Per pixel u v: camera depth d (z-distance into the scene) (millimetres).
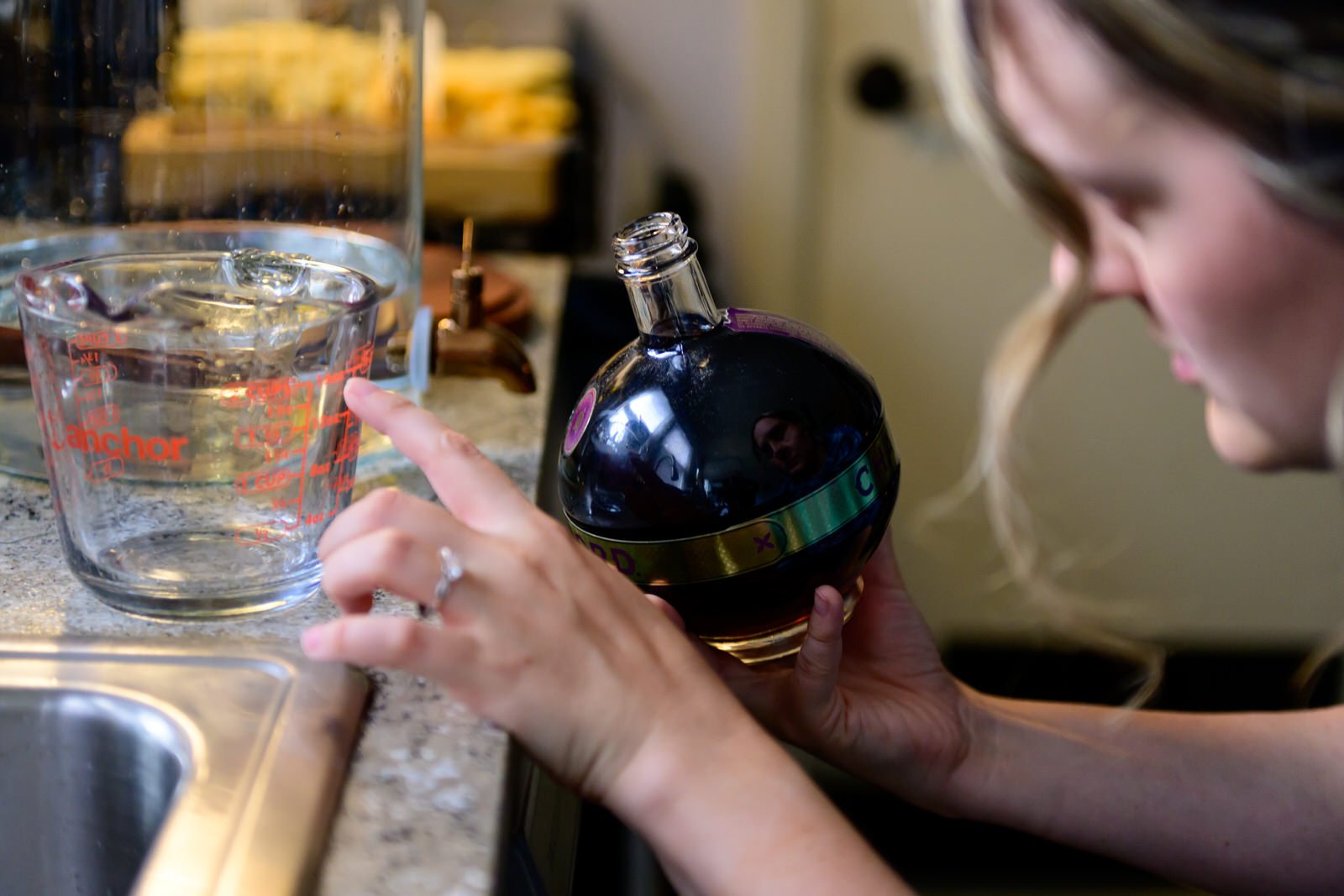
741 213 2123
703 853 527
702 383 586
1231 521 2074
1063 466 2074
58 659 562
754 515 580
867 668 734
